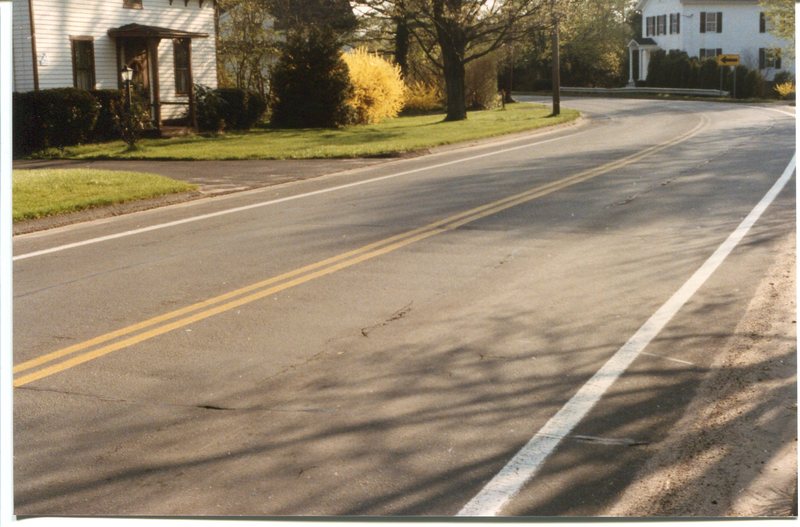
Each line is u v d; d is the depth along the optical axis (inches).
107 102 1202.0
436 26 1657.2
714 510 178.7
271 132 1393.9
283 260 424.8
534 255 426.0
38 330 312.2
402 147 1039.0
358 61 1647.4
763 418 223.5
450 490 187.8
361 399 241.6
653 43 3292.3
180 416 231.0
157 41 1322.6
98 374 264.7
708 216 526.0
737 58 2434.8
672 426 220.1
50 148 1122.0
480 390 247.3
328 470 197.9
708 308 328.2
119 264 425.4
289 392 247.9
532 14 1625.2
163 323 318.3
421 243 460.4
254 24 1744.6
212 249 458.6
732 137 1105.4
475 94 2177.7
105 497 187.2
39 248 473.4
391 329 307.3
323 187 720.3
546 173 764.6
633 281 371.6
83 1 1227.9
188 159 992.2
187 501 184.9
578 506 180.5
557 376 257.9
